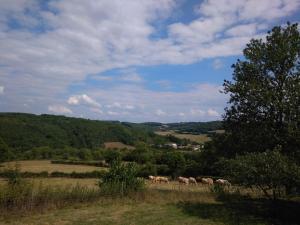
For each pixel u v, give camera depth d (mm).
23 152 91562
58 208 18703
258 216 18375
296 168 16547
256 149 23672
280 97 22984
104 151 96812
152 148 100500
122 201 21109
